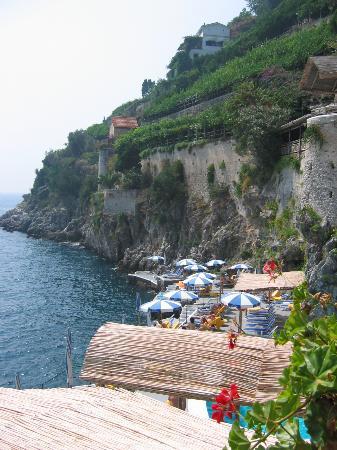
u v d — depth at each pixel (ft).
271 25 266.57
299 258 99.40
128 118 338.75
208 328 62.39
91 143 390.01
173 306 72.74
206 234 155.53
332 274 78.28
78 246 260.21
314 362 8.53
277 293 82.43
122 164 222.28
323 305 13.74
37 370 87.71
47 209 340.39
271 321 66.85
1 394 18.08
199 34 380.78
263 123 120.06
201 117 180.96
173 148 190.80
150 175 211.41
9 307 134.82
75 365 90.17
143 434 15.39
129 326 23.11
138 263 185.06
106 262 210.18
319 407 8.84
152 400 17.88
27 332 111.04
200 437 15.39
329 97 129.80
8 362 92.02
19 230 353.92
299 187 106.22
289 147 115.55
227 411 11.72
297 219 95.55
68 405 17.11
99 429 15.57
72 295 147.54
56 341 103.96
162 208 186.29
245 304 62.95
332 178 91.25
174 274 140.46
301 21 249.55
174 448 14.62
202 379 19.08
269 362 19.16
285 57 182.70
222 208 153.69
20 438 14.98
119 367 20.51
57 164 359.66
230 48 292.61
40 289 157.79
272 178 124.06
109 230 214.48
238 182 147.13
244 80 188.85
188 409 34.91
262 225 128.06
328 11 229.66
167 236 181.47
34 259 220.43
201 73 314.96
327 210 90.99
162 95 337.52
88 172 333.42
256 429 9.46
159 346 21.22
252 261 121.49
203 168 169.99
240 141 128.47
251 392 18.01
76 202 309.01
